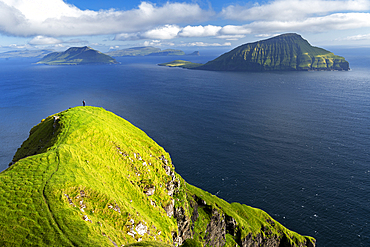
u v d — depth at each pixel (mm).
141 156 66688
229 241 91062
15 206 35031
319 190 119812
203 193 100625
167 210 60469
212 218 86625
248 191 119812
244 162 143625
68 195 39031
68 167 45156
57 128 65438
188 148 160375
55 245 30781
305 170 135750
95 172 49094
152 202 56938
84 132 59750
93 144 58281
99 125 65562
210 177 129500
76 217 35500
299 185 123625
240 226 96062
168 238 51094
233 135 183625
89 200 41156
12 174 41281
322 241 94750
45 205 35906
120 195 49000
